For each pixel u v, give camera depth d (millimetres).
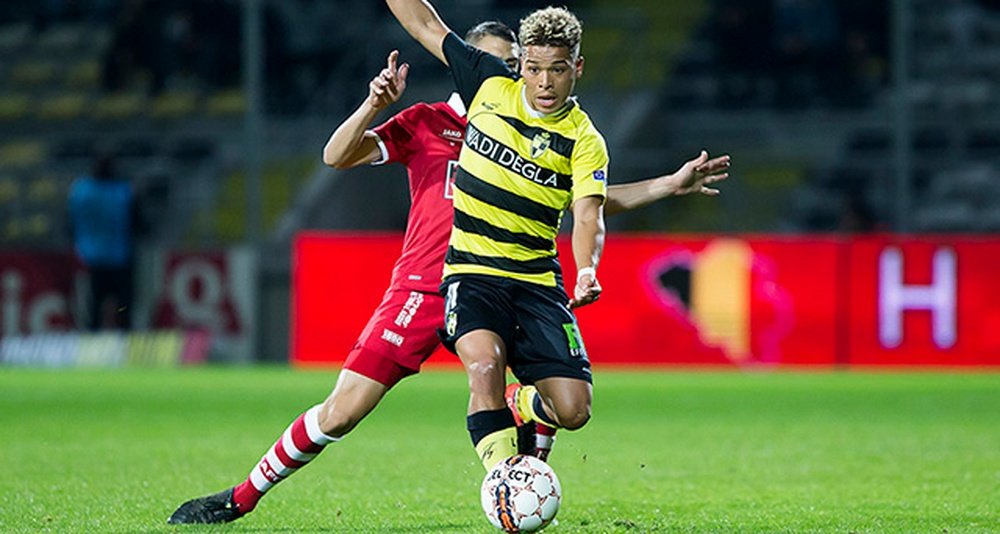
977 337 65812
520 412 23438
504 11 86438
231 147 86875
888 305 66188
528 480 19516
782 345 66375
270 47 86000
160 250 70188
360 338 22719
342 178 80188
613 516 24297
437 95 83750
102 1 99375
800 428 42469
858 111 87000
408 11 22578
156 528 22656
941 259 65875
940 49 90750
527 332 21156
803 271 66375
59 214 86125
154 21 88500
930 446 37312
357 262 67562
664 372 66062
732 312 66562
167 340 70125
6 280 70500
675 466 32531
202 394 54562
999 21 92375
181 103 89125
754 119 87125
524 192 21094
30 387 58281
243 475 30359
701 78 89125
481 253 21266
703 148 86688
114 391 56094
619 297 66812
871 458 34375
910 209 83812
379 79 21859
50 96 94500
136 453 34969
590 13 88625
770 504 26000
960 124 85562
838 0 88562
